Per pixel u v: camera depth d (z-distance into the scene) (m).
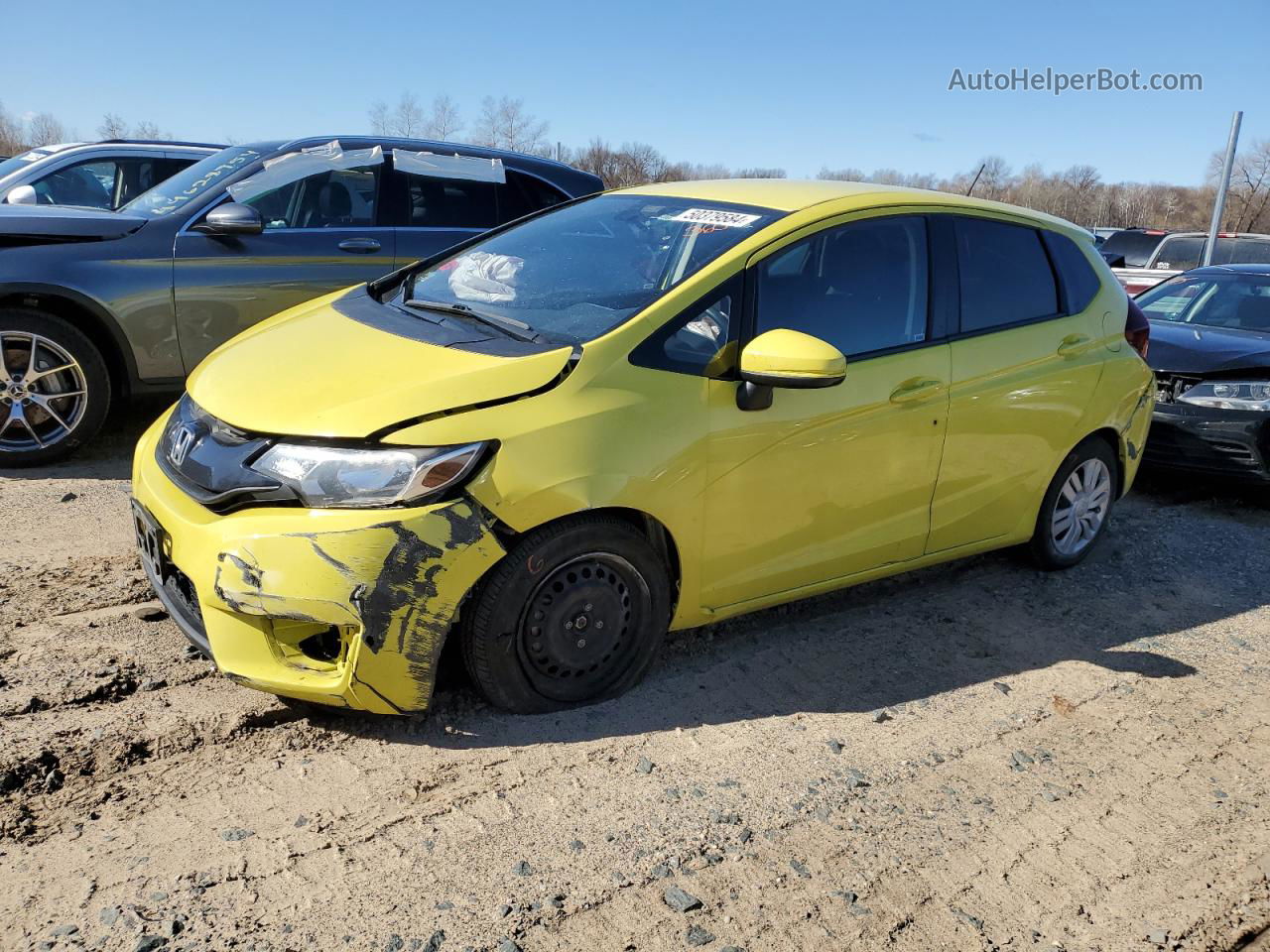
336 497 2.85
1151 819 3.13
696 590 3.48
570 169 7.08
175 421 3.42
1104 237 20.78
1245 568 5.31
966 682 3.85
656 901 2.56
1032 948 2.55
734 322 3.46
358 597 2.82
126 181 8.89
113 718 3.07
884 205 3.99
